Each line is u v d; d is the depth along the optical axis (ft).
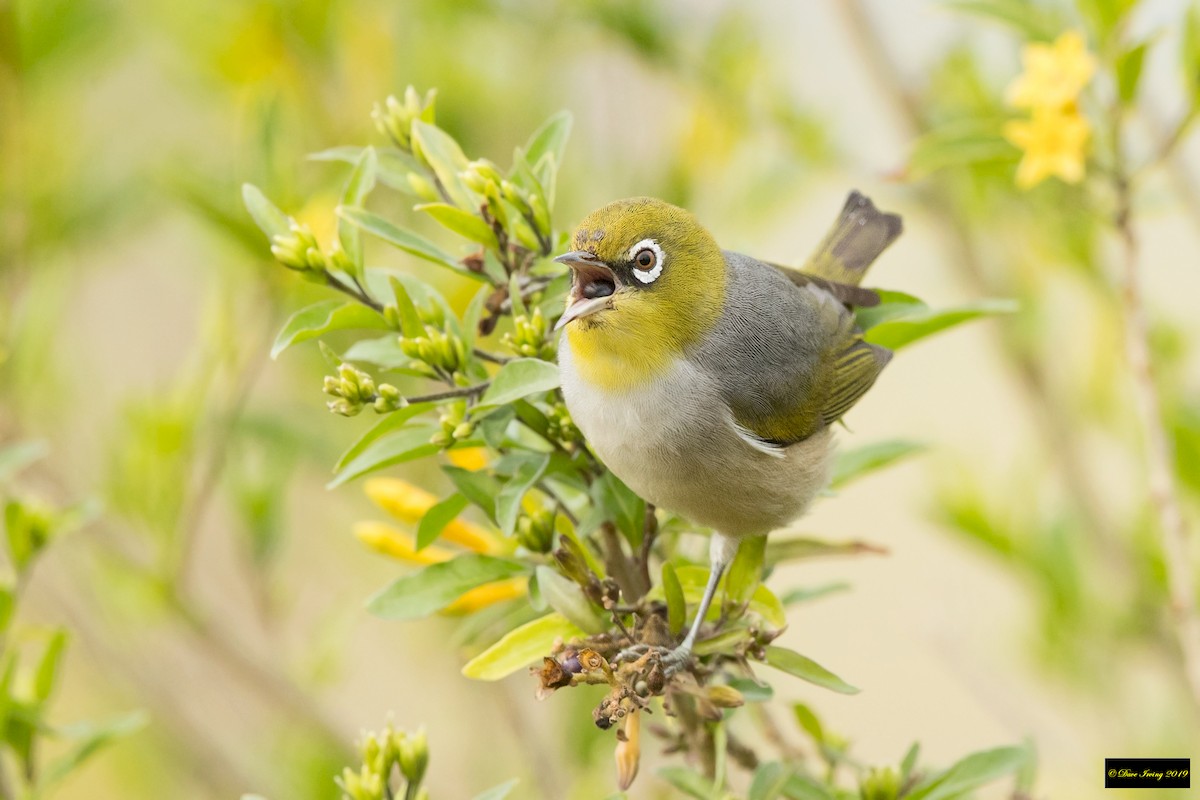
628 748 22.24
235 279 35.50
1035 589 36.78
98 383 41.96
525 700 40.32
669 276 26.07
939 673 47.44
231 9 38.96
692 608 25.66
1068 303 41.29
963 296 40.19
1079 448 38.65
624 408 24.79
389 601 23.65
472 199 24.81
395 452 23.40
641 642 22.35
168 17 39.83
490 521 23.50
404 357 24.26
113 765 41.52
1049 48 29.68
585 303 25.04
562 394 26.30
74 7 40.32
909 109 38.86
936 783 24.06
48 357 38.50
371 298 23.85
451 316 24.44
